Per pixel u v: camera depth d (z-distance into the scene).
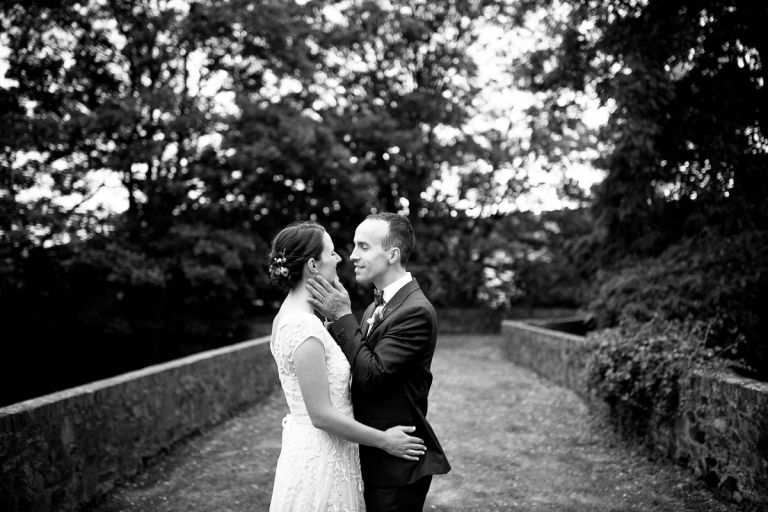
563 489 4.39
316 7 15.63
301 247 2.35
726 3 6.44
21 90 11.41
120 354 13.77
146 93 11.81
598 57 7.48
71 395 3.95
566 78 7.82
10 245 10.38
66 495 3.79
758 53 6.68
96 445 4.17
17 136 10.50
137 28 12.42
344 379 2.33
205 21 12.83
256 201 15.12
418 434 2.42
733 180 6.94
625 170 7.75
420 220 19.53
